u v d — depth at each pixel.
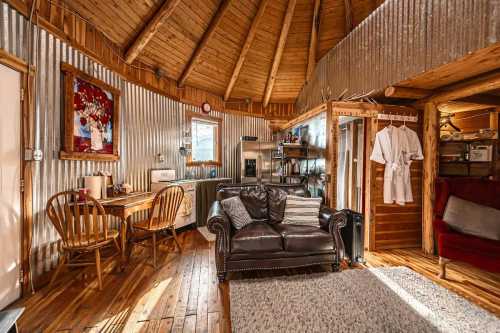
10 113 1.99
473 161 3.43
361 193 3.59
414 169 3.51
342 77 3.91
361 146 3.79
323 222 2.80
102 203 2.65
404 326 1.73
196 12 3.55
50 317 1.83
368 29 3.29
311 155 4.04
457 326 1.73
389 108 3.44
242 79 5.23
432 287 2.28
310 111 4.00
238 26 4.05
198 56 4.12
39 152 2.22
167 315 1.88
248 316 1.83
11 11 2.00
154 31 3.29
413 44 2.60
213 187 4.79
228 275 2.55
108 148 3.21
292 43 4.61
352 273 2.56
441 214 2.82
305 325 1.74
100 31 3.06
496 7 1.86
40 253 2.29
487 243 2.23
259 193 3.21
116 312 1.91
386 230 3.43
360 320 1.79
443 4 2.27
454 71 2.46
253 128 5.95
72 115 2.61
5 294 1.93
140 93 3.85
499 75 2.41
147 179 3.98
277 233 2.55
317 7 3.95
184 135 4.78
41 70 2.29
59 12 2.49
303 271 2.66
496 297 2.17
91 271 2.60
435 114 3.26
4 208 1.93
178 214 3.96
